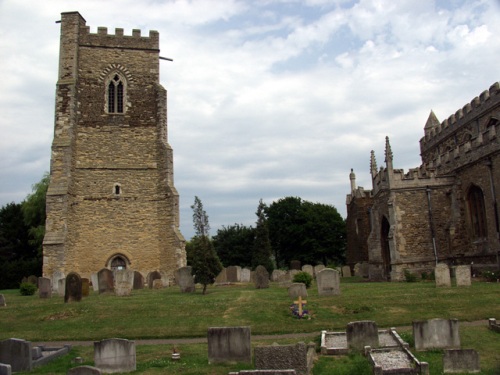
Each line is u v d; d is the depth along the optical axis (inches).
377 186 1396.4
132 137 1434.5
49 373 462.6
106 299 890.1
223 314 723.4
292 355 428.1
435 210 1275.8
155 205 1408.7
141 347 579.2
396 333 566.6
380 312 705.6
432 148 1743.4
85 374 402.3
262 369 426.9
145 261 1369.3
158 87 1478.8
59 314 757.9
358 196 1863.9
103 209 1370.6
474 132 1430.9
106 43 1471.5
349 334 512.1
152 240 1386.6
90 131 1406.3
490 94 1330.0
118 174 1398.9
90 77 1439.5
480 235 1206.3
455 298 759.7
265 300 802.8
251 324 670.5
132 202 1393.9
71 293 865.5
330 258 2682.1
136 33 1502.2
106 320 717.9
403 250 1242.6
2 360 478.9
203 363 484.7
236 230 2925.7
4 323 727.7
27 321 733.3
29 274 1907.0
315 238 2593.5
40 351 534.9
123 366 464.4
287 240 2640.3
